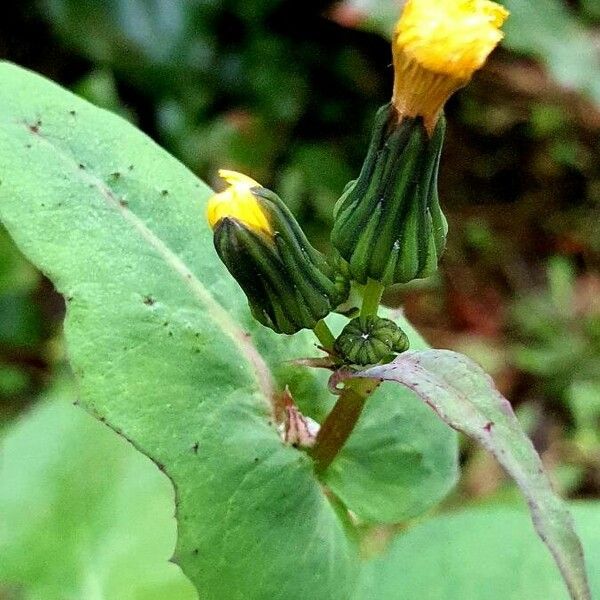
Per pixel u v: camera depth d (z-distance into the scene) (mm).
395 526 106
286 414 59
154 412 54
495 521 70
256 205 51
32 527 79
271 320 54
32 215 54
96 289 54
